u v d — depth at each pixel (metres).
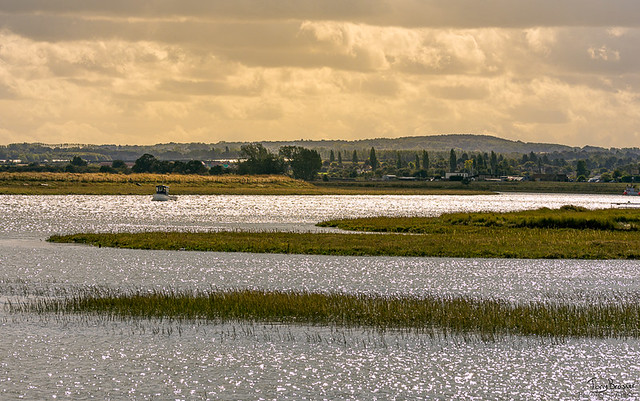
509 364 45.22
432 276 79.56
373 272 82.19
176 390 40.38
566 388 41.06
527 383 41.91
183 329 52.56
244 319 55.22
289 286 72.06
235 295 61.59
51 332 51.75
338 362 45.19
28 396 39.41
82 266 85.56
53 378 42.19
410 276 79.44
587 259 96.62
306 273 81.19
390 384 41.72
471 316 54.91
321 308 57.06
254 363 45.12
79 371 43.41
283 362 45.38
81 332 51.72
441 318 54.72
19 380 41.84
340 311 56.56
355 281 75.62
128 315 56.34
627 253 100.12
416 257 96.81
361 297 61.97
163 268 84.50
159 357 46.22
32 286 71.00
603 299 65.50
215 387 40.94
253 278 77.38
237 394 40.06
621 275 81.50
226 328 52.84
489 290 70.62
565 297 66.56
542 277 79.56
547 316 54.72
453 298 62.75
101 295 65.12
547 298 65.94
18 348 47.78
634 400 39.69
